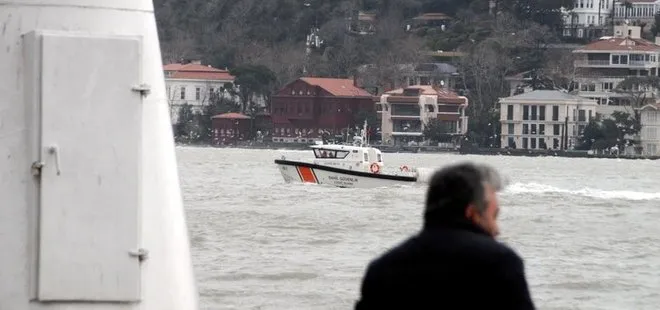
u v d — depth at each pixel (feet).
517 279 41.98
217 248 226.38
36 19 48.60
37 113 48.24
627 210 360.89
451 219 42.96
